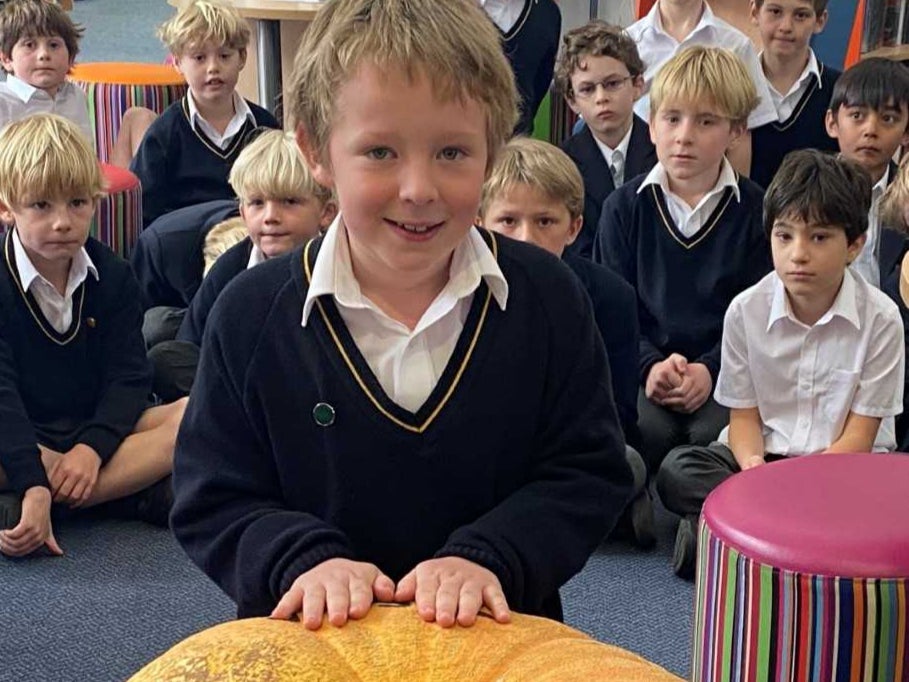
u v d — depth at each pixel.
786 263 1.78
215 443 0.91
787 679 1.10
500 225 1.89
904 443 1.97
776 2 2.65
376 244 0.83
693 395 2.11
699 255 2.23
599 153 2.66
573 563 0.89
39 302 1.97
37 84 3.11
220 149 2.92
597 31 2.64
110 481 1.96
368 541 0.90
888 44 3.51
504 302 0.90
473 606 0.77
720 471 1.83
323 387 0.88
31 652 1.60
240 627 0.74
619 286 1.98
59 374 2.00
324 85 0.82
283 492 0.92
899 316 1.81
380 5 0.81
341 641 0.73
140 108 3.22
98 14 6.10
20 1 3.12
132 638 1.64
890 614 1.06
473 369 0.88
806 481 1.21
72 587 1.78
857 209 1.77
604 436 0.93
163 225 2.61
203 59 2.85
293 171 2.07
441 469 0.88
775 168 2.73
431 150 0.80
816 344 1.83
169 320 2.46
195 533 0.91
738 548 1.12
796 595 1.08
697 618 1.22
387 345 0.89
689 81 2.16
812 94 2.71
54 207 1.90
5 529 1.88
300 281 0.89
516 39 3.20
